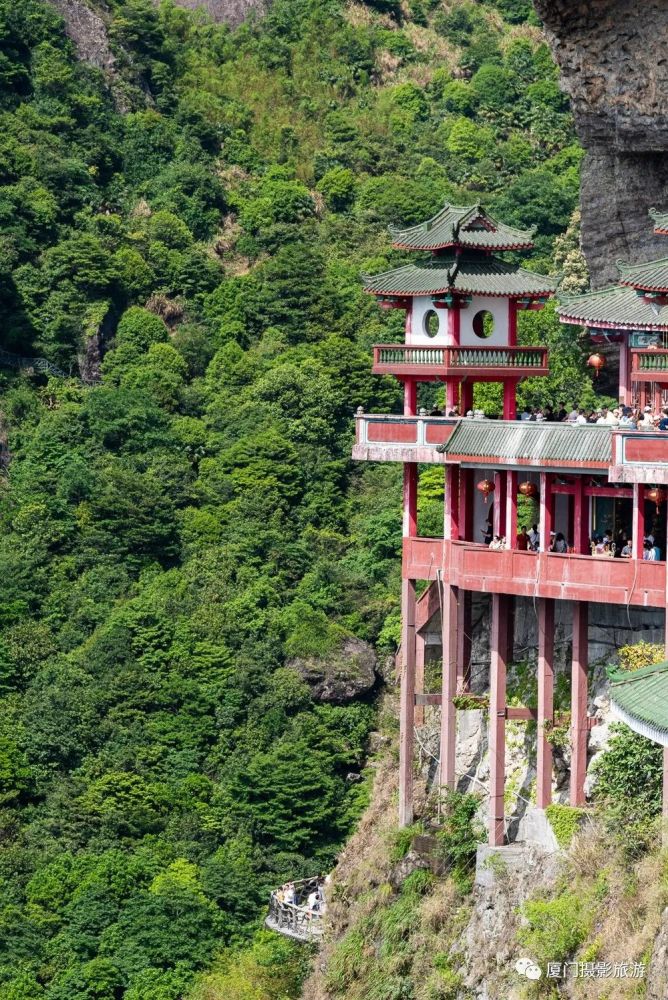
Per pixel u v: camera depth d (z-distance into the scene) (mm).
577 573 90375
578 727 91250
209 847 154000
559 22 104750
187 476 195125
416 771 105000
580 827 90750
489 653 101875
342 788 160125
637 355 93625
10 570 179000
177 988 136000
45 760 159250
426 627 103625
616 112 105750
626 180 109188
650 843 86250
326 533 190500
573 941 86375
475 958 92812
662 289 92000
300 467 196875
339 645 172750
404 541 100250
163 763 161000
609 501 93438
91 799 155125
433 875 98875
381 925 100812
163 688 167000
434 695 101312
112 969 137625
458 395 101188
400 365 100125
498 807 94625
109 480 190750
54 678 167000
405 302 102125
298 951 122875
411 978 95562
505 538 93875
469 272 100062
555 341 150750
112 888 145500
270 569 183375
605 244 111312
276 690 167500
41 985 138375
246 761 161250
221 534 188375
